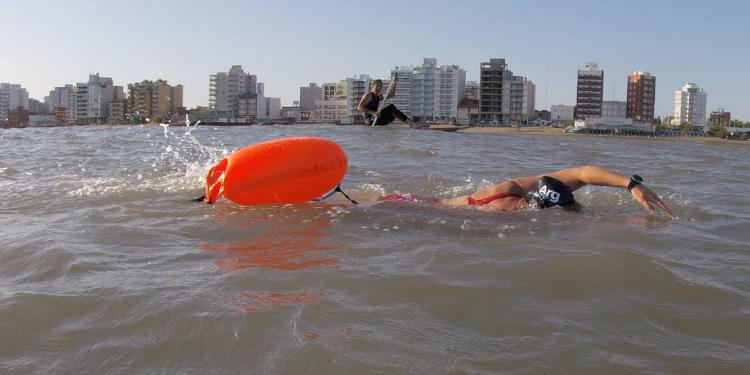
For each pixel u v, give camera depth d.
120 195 6.27
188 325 2.55
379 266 3.48
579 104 139.25
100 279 3.23
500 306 2.83
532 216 5.27
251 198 5.56
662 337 2.51
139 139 17.05
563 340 2.45
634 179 5.67
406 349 2.32
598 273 3.38
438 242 4.16
